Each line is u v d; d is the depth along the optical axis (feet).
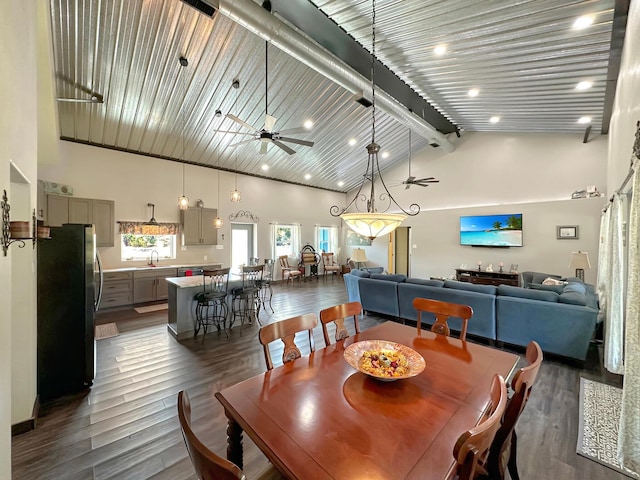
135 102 14.75
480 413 3.93
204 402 7.89
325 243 33.37
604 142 18.84
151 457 5.92
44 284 7.92
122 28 10.66
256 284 15.69
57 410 7.44
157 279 18.69
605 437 6.55
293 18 10.37
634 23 7.97
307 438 3.40
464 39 10.55
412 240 27.91
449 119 21.17
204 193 22.44
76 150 16.75
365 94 14.26
